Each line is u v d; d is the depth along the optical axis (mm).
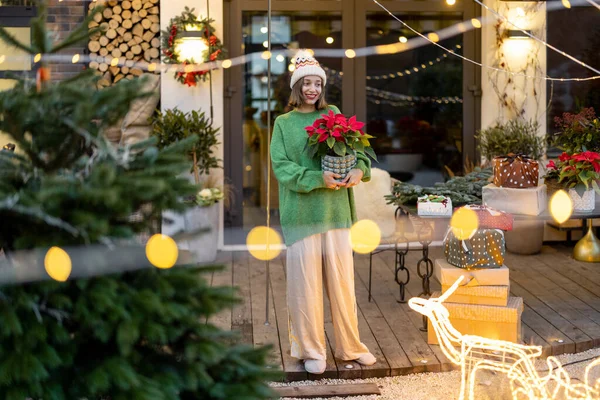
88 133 2062
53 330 1970
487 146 6270
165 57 6102
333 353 3920
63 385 1988
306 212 3557
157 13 6242
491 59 6570
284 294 5055
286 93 6547
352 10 6547
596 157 4199
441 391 3506
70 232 2002
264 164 6512
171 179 2111
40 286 1977
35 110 2049
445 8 6605
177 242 2197
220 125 6293
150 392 1936
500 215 3951
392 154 6754
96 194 1911
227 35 6465
